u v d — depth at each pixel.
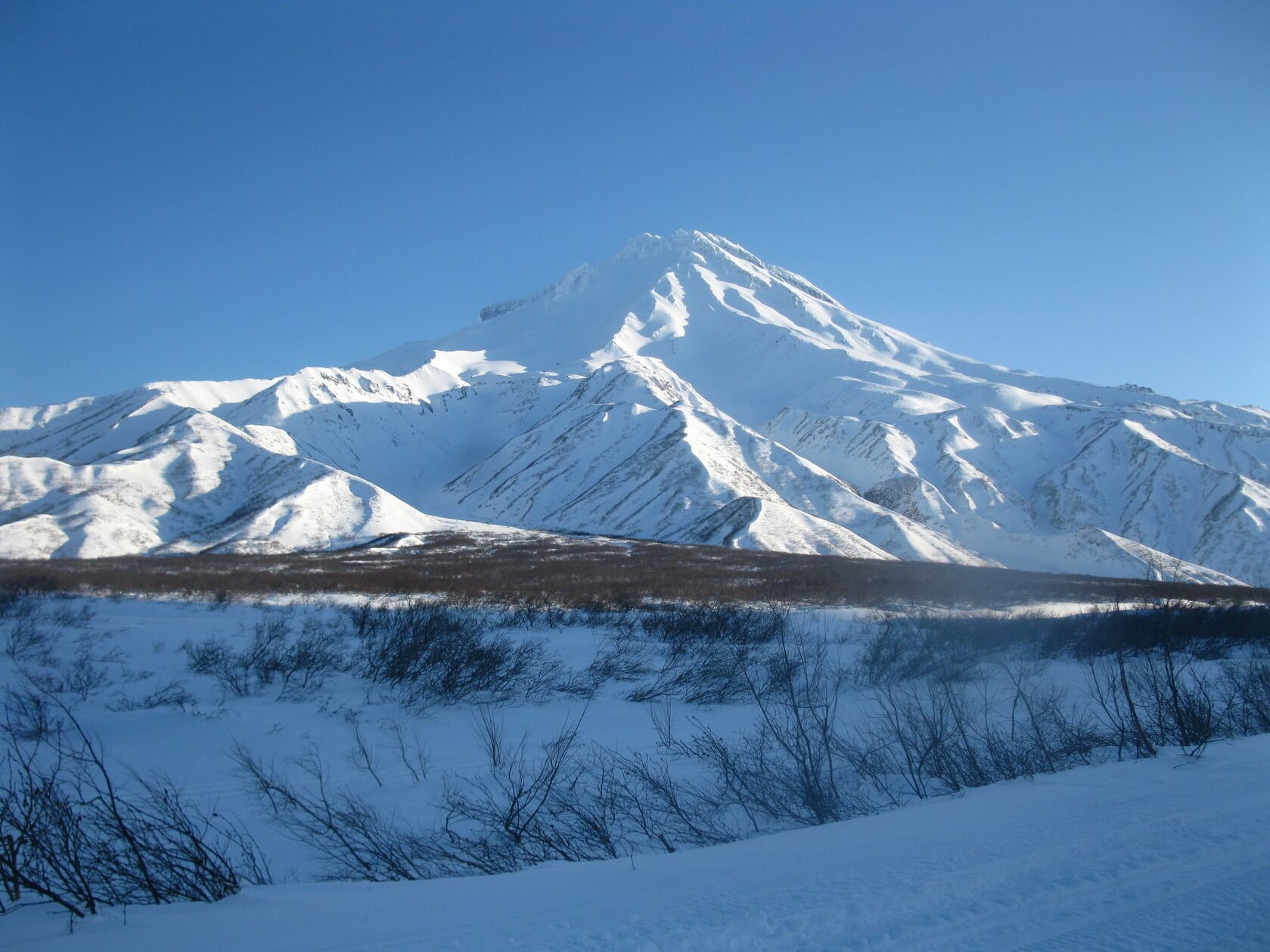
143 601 29.95
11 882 5.77
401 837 7.58
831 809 8.21
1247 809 5.71
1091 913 3.98
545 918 4.47
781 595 37.34
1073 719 11.95
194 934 4.56
